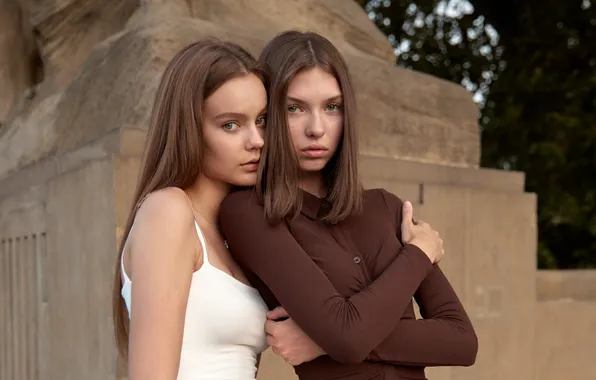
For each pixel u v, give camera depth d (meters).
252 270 1.66
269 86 1.73
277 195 1.67
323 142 1.75
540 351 4.38
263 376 2.84
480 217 3.87
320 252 1.71
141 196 1.61
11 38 4.65
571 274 4.73
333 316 1.57
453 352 1.75
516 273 4.09
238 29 3.52
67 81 4.08
